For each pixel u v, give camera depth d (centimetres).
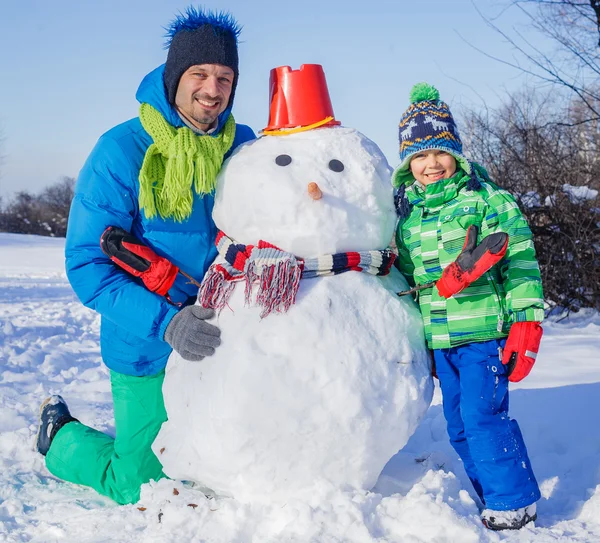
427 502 249
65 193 5912
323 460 258
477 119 1045
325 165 278
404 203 309
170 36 312
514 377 277
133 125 312
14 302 1098
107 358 322
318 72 301
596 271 888
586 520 271
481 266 265
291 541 236
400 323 278
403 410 266
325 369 254
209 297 274
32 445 374
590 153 1007
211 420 260
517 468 273
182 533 249
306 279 268
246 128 350
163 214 301
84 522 273
